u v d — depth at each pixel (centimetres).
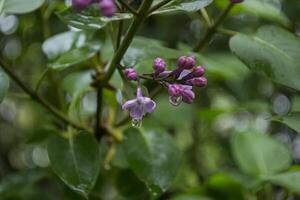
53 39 49
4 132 75
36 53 68
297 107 49
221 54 58
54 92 53
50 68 45
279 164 51
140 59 42
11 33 66
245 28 61
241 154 52
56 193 62
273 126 67
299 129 38
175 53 43
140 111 38
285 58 42
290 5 63
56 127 52
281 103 65
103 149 52
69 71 57
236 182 51
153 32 65
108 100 49
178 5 39
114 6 36
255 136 53
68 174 42
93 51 46
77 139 43
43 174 53
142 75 38
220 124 69
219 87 65
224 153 70
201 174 64
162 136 48
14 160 77
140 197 53
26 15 63
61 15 39
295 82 41
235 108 56
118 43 41
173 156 47
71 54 46
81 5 35
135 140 47
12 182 53
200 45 48
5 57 68
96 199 51
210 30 47
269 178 47
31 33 65
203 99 66
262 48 42
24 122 72
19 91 60
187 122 56
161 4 39
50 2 56
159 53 43
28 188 58
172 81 38
